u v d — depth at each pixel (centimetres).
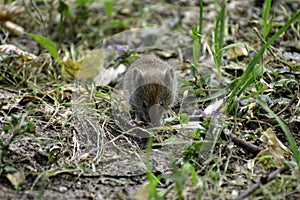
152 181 656
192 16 1385
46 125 873
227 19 1291
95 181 736
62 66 1064
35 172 746
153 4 1452
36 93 987
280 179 709
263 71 934
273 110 904
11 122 753
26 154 781
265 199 671
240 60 1122
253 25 1286
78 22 1334
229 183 724
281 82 957
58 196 700
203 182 703
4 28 1247
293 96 920
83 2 1307
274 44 1178
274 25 1167
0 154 750
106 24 1348
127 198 694
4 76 1038
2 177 725
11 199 687
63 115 904
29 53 1127
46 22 1316
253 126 879
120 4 1445
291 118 877
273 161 762
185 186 707
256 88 895
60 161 783
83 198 699
